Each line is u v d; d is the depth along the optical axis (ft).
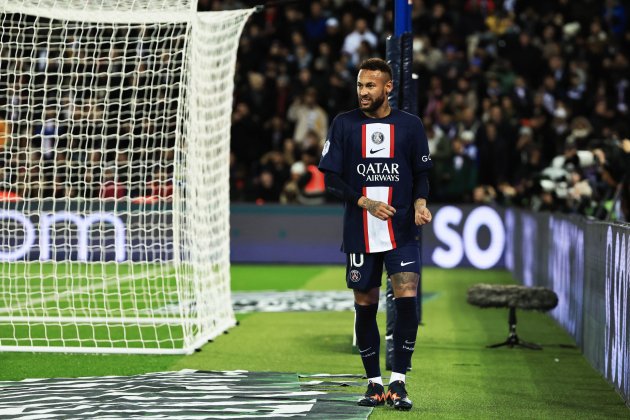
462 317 131.03
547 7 249.55
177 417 65.82
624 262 76.48
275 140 226.38
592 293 94.17
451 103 215.51
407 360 71.61
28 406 69.51
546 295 103.14
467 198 211.41
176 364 92.22
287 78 231.30
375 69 71.05
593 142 135.64
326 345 104.73
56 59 115.44
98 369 89.20
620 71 228.43
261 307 140.97
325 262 217.97
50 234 197.06
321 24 244.01
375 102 70.85
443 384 83.05
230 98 119.03
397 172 70.95
